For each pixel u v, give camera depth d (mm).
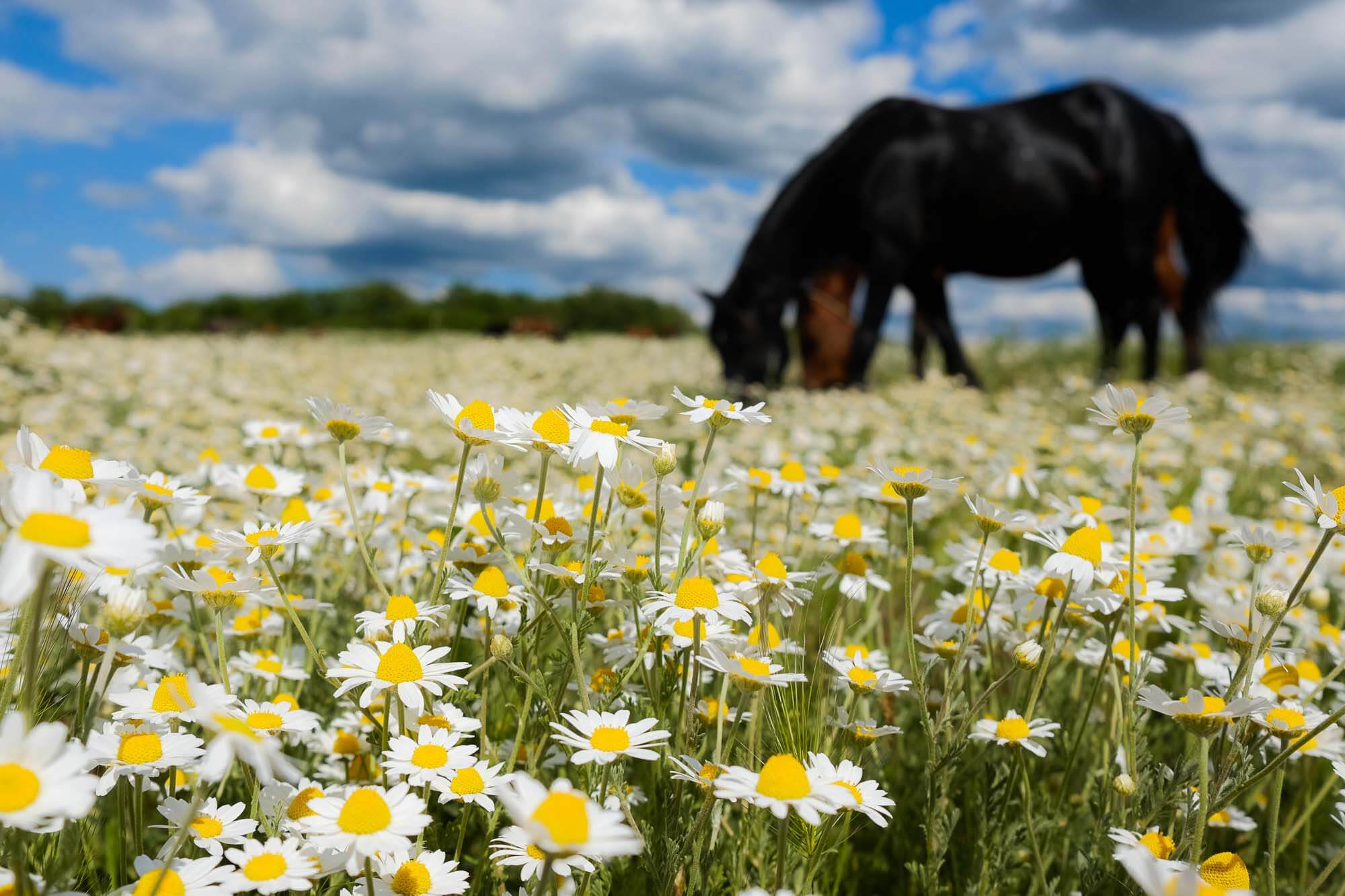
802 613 2020
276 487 2486
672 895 1494
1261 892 1773
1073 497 2418
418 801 1267
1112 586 1988
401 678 1504
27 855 1289
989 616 2275
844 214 10852
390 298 39375
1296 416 7523
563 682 1754
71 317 23453
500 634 1731
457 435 1740
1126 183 10250
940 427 6953
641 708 1813
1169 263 11273
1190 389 8875
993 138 10164
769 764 1296
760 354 11148
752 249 11250
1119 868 1664
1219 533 3369
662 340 26969
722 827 1835
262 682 2148
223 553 1852
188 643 2326
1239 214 11086
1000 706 2314
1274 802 1556
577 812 999
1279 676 2057
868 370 10516
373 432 1818
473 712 1909
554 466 4664
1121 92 10633
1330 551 3354
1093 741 2199
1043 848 1957
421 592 2344
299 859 1225
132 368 9195
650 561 2031
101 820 1649
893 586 3266
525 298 41656
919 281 11312
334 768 1968
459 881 1308
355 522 1776
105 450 4887
